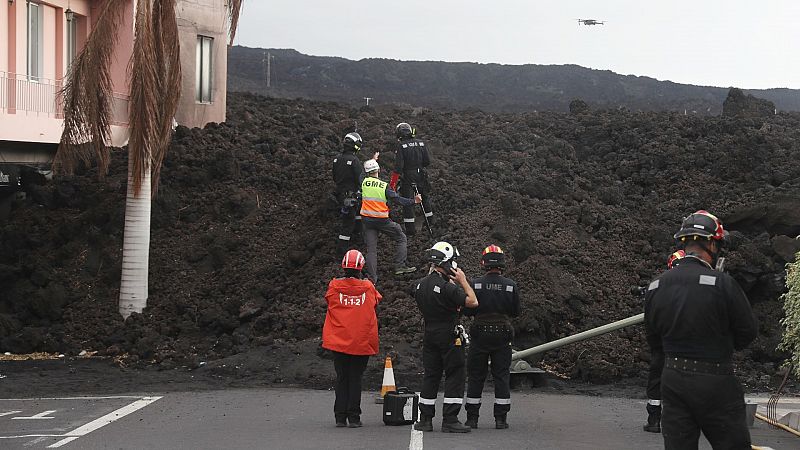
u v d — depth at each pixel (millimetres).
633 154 33281
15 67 32312
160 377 21875
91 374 22281
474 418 15430
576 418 16688
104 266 28672
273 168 32750
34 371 22688
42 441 14148
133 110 24656
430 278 14992
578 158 34000
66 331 25984
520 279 24422
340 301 15406
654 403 15055
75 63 24922
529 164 32156
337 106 45344
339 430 15094
